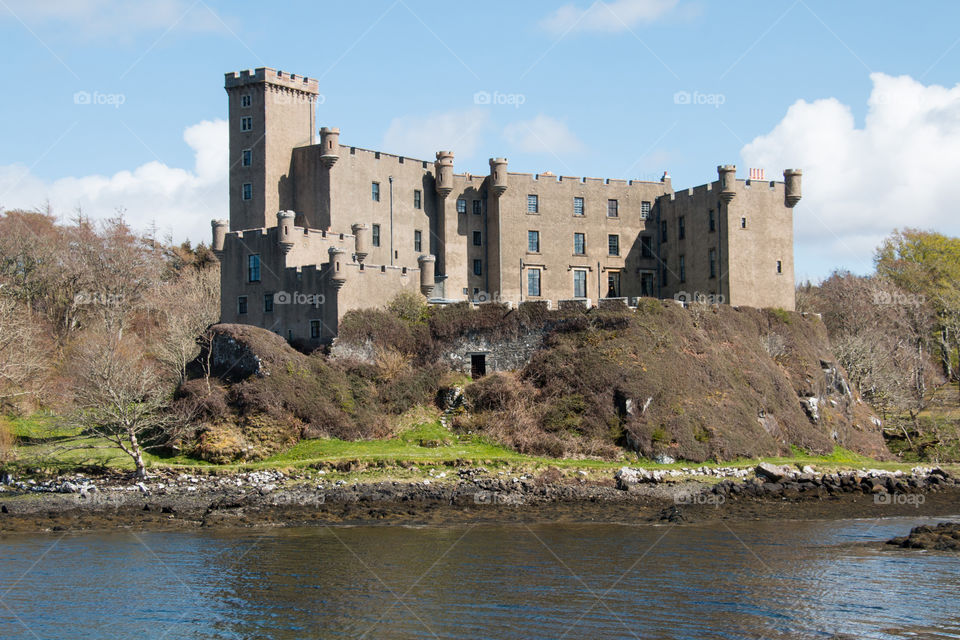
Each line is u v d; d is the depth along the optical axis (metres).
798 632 29.80
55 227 104.88
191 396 62.59
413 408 68.75
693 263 86.75
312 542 42.78
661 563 38.72
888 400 86.88
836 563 38.62
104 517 48.09
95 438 63.25
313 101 81.38
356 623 30.94
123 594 34.41
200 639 29.64
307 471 57.31
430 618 31.36
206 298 94.25
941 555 40.00
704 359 71.38
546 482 56.81
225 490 53.53
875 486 58.88
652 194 92.56
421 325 73.19
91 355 63.59
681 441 63.97
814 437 71.31
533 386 68.81
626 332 70.25
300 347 70.50
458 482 56.16
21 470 57.00
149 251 107.31
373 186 80.06
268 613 32.12
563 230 88.38
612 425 65.19
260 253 73.31
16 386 69.19
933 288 105.94
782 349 79.56
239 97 79.06
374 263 79.31
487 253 86.81
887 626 30.44
